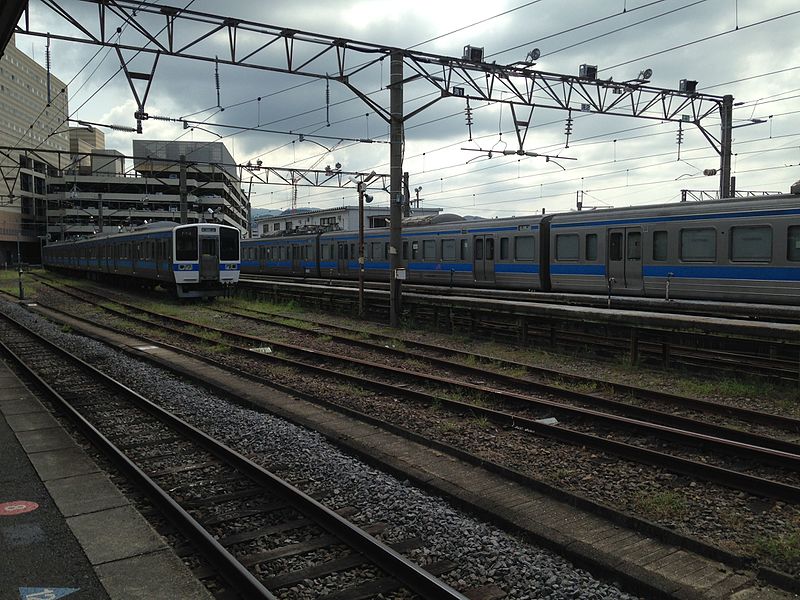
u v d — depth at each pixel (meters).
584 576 4.94
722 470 6.77
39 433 8.57
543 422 8.97
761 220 16.25
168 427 9.41
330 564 5.12
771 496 6.43
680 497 6.48
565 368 13.79
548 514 6.10
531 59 17.78
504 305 17.19
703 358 12.59
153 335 20.19
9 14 10.45
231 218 103.50
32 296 37.00
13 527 5.43
